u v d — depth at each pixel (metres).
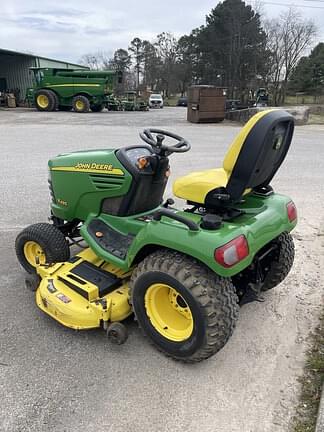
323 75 45.31
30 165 8.01
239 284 2.81
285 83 36.88
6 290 3.35
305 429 2.04
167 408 2.18
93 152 3.19
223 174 2.70
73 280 2.83
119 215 3.05
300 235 4.55
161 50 59.56
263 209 2.75
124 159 2.93
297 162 8.51
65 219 3.40
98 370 2.46
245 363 2.53
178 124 16.81
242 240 2.30
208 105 17.25
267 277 3.15
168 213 2.41
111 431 2.04
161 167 3.00
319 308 3.13
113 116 20.42
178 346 2.45
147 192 3.02
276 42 36.62
